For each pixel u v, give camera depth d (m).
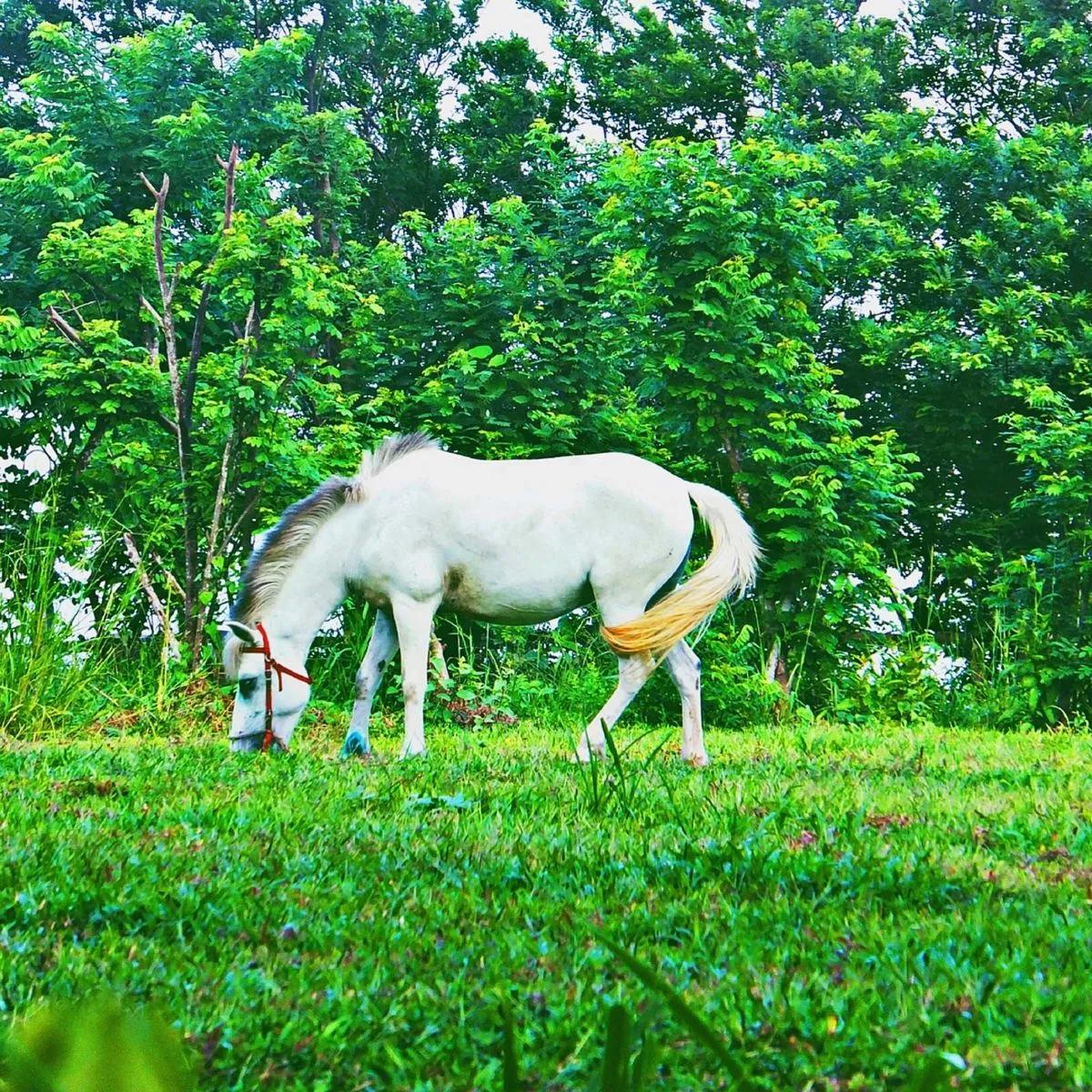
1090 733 11.80
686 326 14.15
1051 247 20.14
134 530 13.59
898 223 20.94
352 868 4.25
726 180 14.60
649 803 5.51
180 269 13.22
